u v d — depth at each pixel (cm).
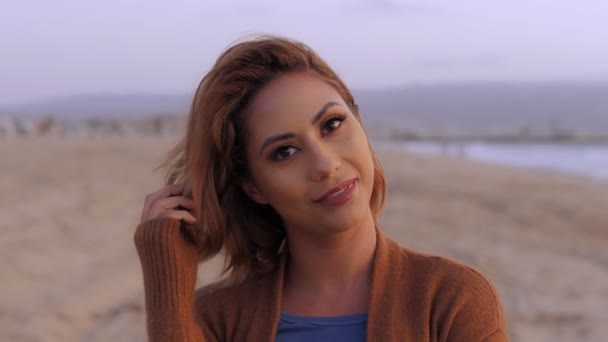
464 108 14662
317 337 203
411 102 19850
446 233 1288
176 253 209
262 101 202
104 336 676
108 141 4400
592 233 1349
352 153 199
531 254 1134
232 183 215
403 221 1398
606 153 4231
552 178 2383
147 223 211
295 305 210
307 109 198
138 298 791
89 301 773
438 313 197
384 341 194
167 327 202
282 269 214
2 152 3047
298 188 198
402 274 203
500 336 197
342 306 205
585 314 801
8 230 1135
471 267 206
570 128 7156
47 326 691
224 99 205
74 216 1305
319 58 210
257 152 203
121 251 1034
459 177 2292
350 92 214
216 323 215
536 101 16088
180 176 226
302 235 209
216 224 215
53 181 1898
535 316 796
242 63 205
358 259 207
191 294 211
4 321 701
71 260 964
